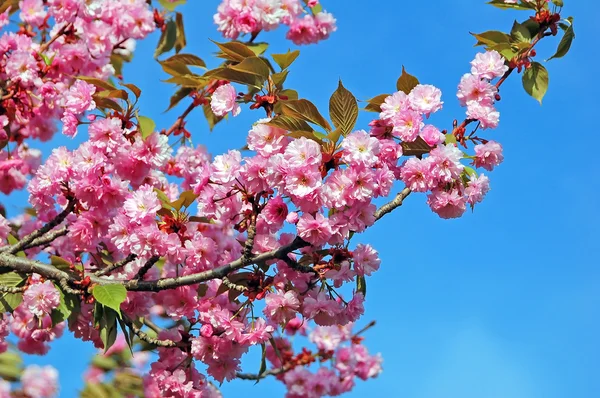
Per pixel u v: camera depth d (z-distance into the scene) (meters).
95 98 4.75
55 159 4.69
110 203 4.59
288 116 4.11
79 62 6.14
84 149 4.54
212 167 4.32
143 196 4.35
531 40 5.11
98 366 5.04
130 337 4.89
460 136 4.50
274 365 8.06
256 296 4.39
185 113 6.61
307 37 6.86
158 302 5.14
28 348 6.46
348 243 4.27
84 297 4.47
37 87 5.79
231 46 4.86
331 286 4.43
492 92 4.54
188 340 4.98
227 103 4.61
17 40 5.80
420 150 4.20
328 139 3.92
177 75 6.09
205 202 4.36
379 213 4.33
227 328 4.60
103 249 5.38
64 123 4.76
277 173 3.86
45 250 5.98
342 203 3.86
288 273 4.49
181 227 4.50
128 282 4.50
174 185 5.88
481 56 4.73
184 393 4.91
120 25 6.19
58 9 5.95
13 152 7.13
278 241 4.51
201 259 4.52
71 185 4.65
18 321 6.37
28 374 4.93
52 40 6.11
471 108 4.49
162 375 4.97
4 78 5.80
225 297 4.97
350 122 4.04
